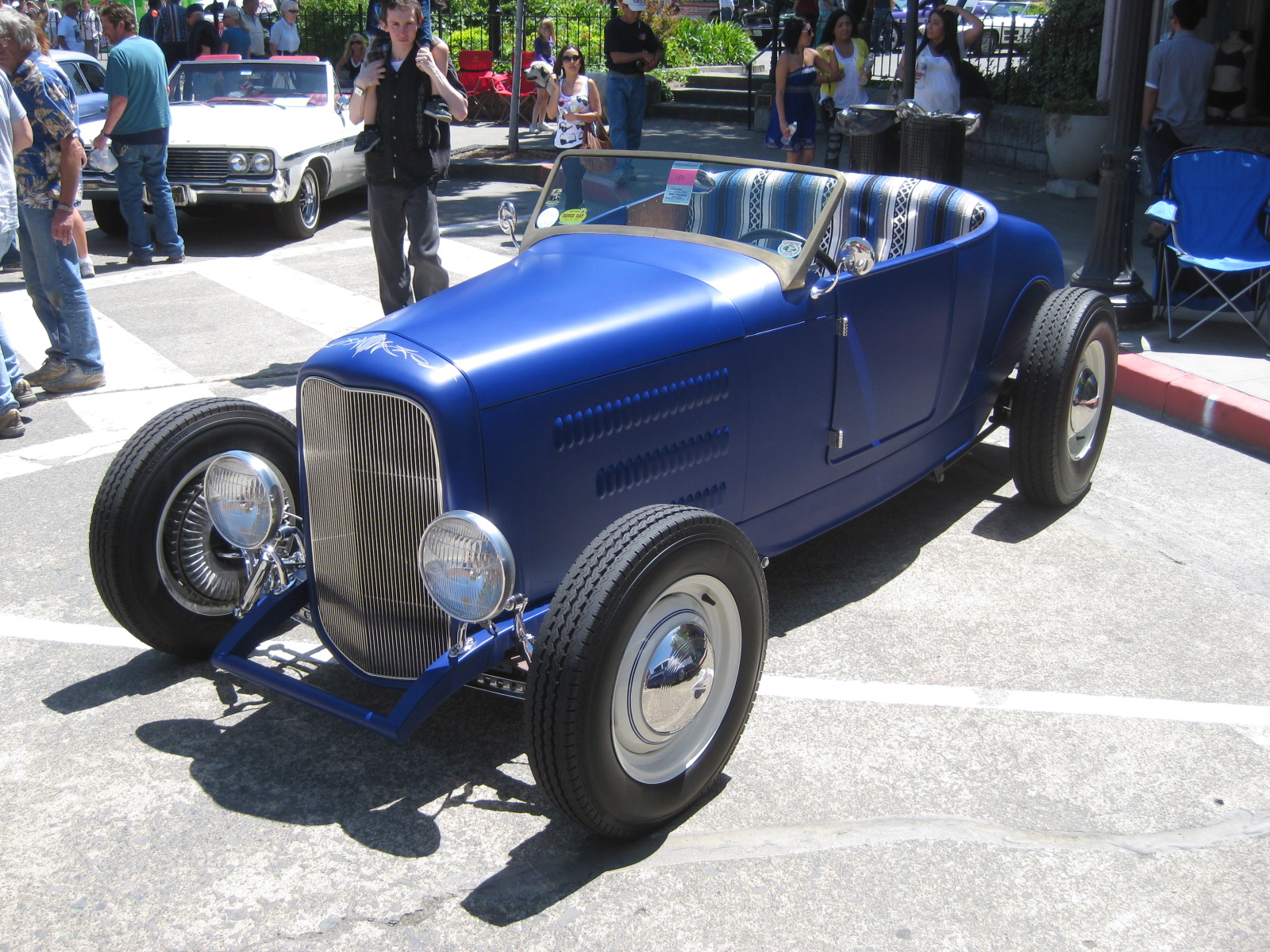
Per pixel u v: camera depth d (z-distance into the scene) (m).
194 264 9.56
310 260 9.68
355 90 6.09
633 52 11.21
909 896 2.80
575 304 3.40
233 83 11.46
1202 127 9.10
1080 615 4.13
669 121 16.95
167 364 6.94
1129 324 7.09
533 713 2.68
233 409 3.70
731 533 2.96
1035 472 4.78
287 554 3.48
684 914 2.73
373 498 3.10
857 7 14.30
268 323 7.81
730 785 3.22
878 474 4.36
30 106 5.88
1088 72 12.01
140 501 3.50
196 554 3.69
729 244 3.90
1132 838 3.01
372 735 3.45
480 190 12.54
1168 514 4.95
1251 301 6.87
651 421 3.35
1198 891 2.82
